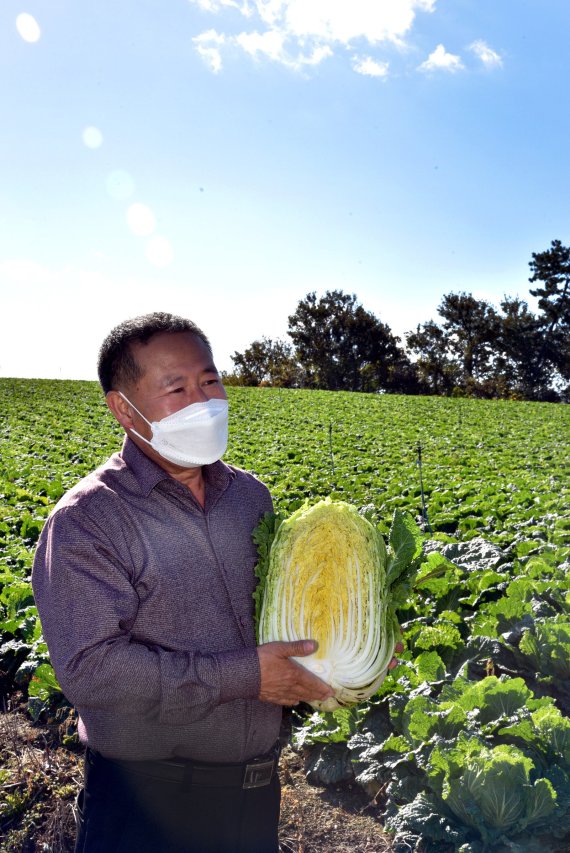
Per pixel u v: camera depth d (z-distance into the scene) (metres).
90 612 2.20
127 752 2.37
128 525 2.36
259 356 109.56
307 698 2.43
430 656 5.93
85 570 2.24
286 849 4.27
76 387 51.47
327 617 2.72
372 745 5.05
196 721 2.28
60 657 2.20
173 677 2.15
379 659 2.80
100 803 2.41
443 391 94.06
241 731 2.48
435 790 4.31
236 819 2.50
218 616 2.48
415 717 4.83
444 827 4.12
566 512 12.02
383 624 2.85
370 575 2.83
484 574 8.17
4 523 12.58
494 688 5.16
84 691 2.16
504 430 33.00
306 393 53.66
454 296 95.94
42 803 4.81
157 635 2.37
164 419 2.41
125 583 2.29
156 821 2.40
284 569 2.69
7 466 20.61
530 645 6.07
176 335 2.47
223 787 2.46
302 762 5.29
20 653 7.07
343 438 29.38
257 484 2.84
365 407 44.44
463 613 7.61
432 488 16.84
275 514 2.83
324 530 2.79
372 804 4.69
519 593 7.43
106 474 2.45
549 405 48.50
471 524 12.38
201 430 2.39
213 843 2.46
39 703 6.04
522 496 14.77
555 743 4.57
